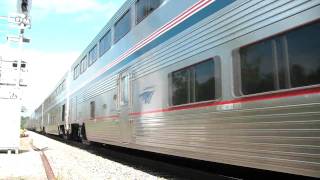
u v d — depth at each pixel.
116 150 17.62
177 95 9.49
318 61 5.65
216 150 7.82
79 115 21.17
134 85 12.34
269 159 6.37
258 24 6.67
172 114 9.68
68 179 10.21
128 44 13.13
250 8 6.89
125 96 13.14
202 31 8.40
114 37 14.91
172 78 9.75
